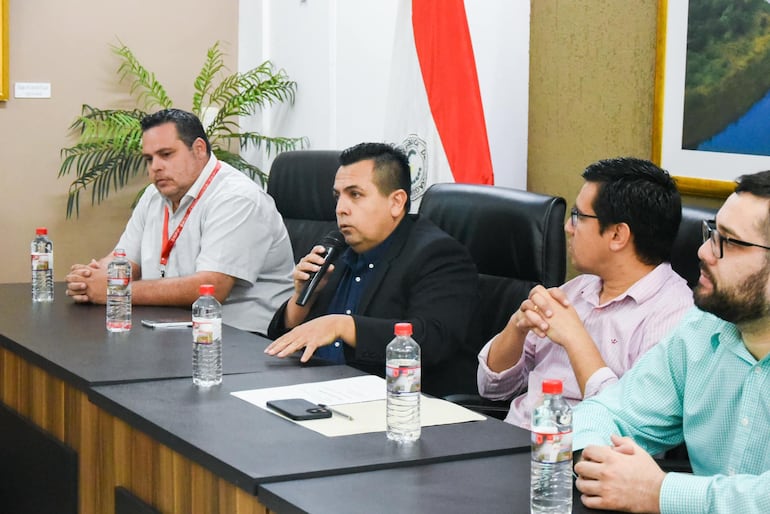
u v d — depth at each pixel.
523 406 2.57
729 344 1.84
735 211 1.69
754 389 1.78
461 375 3.01
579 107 3.97
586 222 2.44
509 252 2.98
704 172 3.43
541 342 2.63
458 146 4.00
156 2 5.84
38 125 5.63
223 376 2.52
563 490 1.61
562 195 4.08
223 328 3.20
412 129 4.16
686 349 1.93
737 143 3.31
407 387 1.96
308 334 2.72
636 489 1.62
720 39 3.35
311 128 5.54
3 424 3.02
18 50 5.55
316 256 3.03
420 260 2.97
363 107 5.14
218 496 1.89
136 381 2.47
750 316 1.72
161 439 2.05
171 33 5.89
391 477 1.77
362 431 2.03
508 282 3.00
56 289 3.85
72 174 5.71
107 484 2.40
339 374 2.55
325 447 1.92
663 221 2.39
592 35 3.90
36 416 2.82
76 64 5.68
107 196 5.80
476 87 4.00
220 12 5.99
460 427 2.08
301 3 5.54
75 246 5.76
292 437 1.99
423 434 2.02
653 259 2.43
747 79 3.27
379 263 3.04
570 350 2.33
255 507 1.77
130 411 2.19
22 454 2.87
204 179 3.76
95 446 2.46
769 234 1.67
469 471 1.81
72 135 5.70
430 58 4.04
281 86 5.57
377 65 5.02
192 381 2.46
